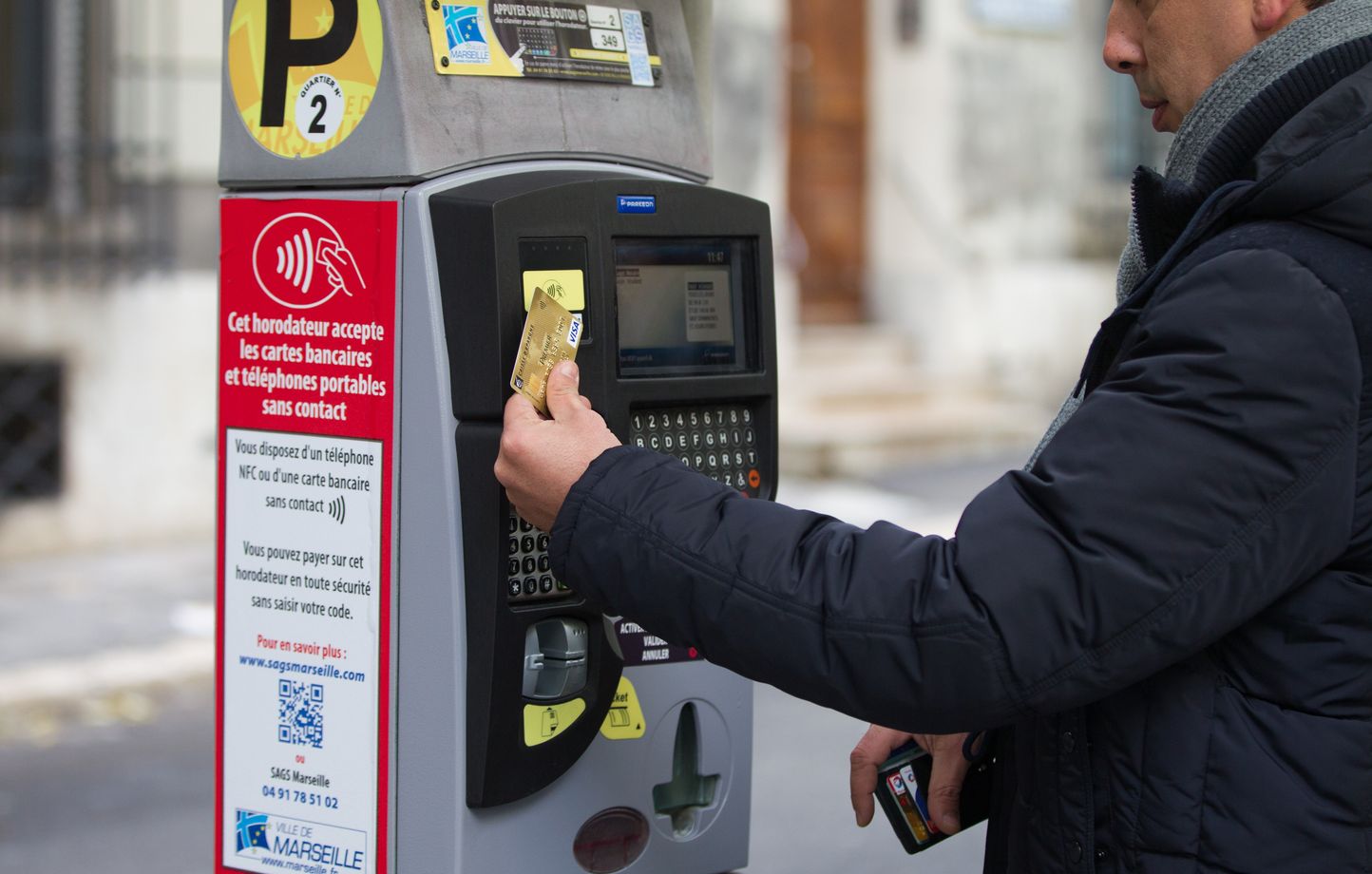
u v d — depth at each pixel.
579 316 1.79
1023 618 1.43
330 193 1.83
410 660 1.81
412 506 1.79
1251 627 1.49
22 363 6.93
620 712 1.97
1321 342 1.40
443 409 1.76
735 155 9.30
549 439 1.63
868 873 4.14
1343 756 1.47
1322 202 1.44
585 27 1.99
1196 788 1.49
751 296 2.01
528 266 1.75
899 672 1.46
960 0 10.52
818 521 1.54
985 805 1.96
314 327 1.86
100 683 5.59
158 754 5.16
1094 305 11.08
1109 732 1.53
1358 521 1.45
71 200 7.04
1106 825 1.54
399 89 1.78
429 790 1.81
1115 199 11.23
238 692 1.96
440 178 1.80
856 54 10.58
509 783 1.81
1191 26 1.60
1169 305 1.46
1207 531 1.40
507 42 1.89
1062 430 1.47
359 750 1.87
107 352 7.09
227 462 1.94
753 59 9.31
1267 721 1.48
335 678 1.88
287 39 1.87
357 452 1.83
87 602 6.44
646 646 1.99
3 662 5.70
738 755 2.10
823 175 10.49
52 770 4.98
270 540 1.92
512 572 1.78
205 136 7.25
